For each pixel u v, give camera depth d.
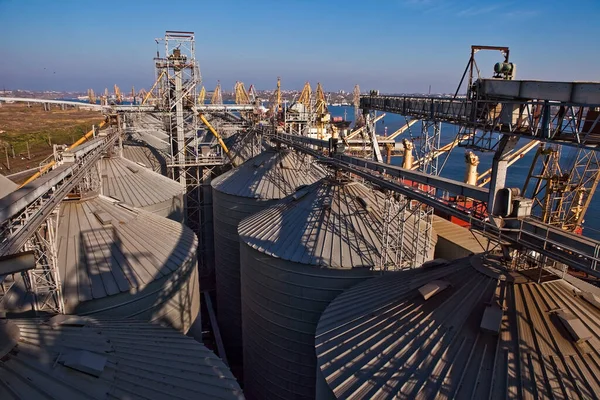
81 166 26.64
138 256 23.36
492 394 12.41
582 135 12.97
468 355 13.70
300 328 25.22
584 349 13.07
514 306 14.52
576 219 43.03
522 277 15.33
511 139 15.86
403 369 14.22
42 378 12.56
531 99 14.86
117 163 39.66
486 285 15.64
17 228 16.25
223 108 52.00
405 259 23.83
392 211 24.34
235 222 38.38
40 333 14.37
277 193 36.72
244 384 31.56
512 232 15.07
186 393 15.02
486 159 125.38
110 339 16.19
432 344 14.57
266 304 26.44
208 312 42.84
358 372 15.02
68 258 21.33
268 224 27.67
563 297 14.63
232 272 40.19
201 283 50.75
